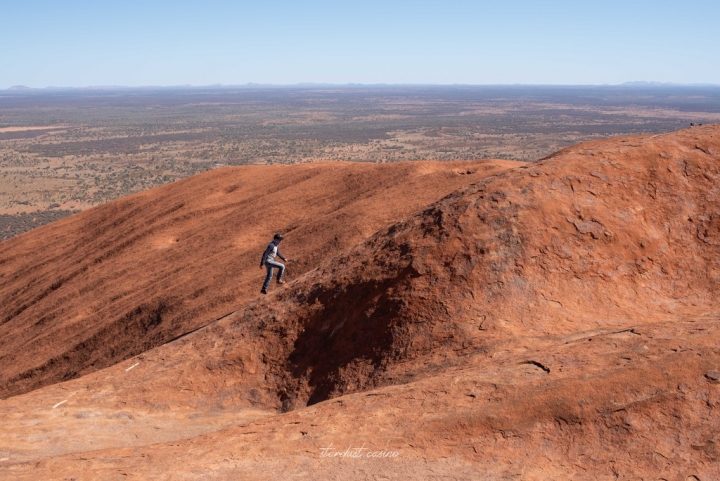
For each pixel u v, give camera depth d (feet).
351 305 39.27
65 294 104.94
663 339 24.76
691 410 20.79
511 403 23.25
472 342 31.55
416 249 38.45
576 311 32.81
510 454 21.43
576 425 21.67
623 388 22.11
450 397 25.17
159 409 38.70
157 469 24.13
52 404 40.34
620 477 19.66
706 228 36.70
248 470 23.12
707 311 31.68
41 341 89.25
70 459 26.30
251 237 94.89
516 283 34.45
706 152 40.19
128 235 122.11
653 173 39.01
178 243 108.06
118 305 88.99
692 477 18.98
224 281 77.61
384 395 27.40
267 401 38.50
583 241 35.91
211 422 36.55
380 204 79.77
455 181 79.71
